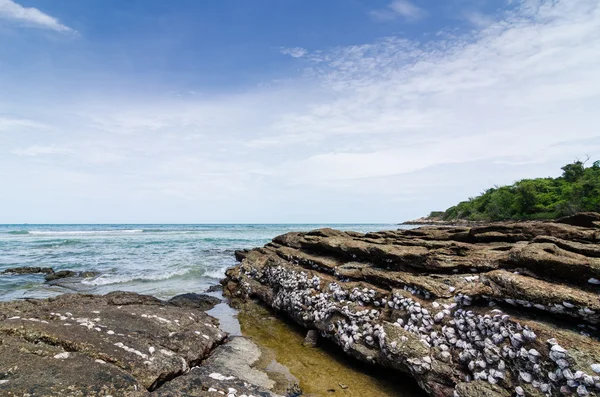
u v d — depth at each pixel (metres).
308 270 11.73
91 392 5.04
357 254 10.67
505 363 5.37
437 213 121.56
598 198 54.28
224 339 9.20
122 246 37.75
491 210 74.12
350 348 8.04
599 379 4.29
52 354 5.88
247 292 14.66
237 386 6.25
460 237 10.33
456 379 5.85
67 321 7.39
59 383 5.06
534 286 5.62
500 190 80.38
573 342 4.84
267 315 12.46
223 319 12.05
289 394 6.73
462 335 6.20
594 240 7.47
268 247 18.25
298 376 7.56
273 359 8.49
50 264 24.83
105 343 6.59
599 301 5.00
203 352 7.96
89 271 21.86
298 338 10.12
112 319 8.00
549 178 88.75
